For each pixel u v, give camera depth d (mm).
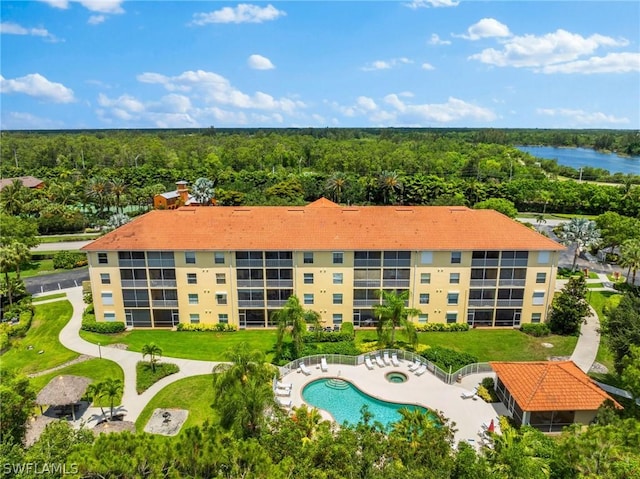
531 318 49469
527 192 117375
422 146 198875
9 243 61219
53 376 39625
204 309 49219
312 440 24078
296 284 48188
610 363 41844
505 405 34719
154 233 48688
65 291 61031
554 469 20141
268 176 131000
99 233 93375
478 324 49969
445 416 33344
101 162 166625
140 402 35875
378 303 48406
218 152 177875
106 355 43531
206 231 48875
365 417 24750
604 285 62688
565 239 69750
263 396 27688
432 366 40031
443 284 48344
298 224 49688
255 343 45875
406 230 48906
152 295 48812
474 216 51000
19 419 25047
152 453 17172
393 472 18984
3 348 44562
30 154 172125
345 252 47219
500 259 47688
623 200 109750
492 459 21594
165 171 141750
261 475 17172
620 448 18859
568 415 31641
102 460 16359
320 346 43969
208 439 18453
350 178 121250
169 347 45156
